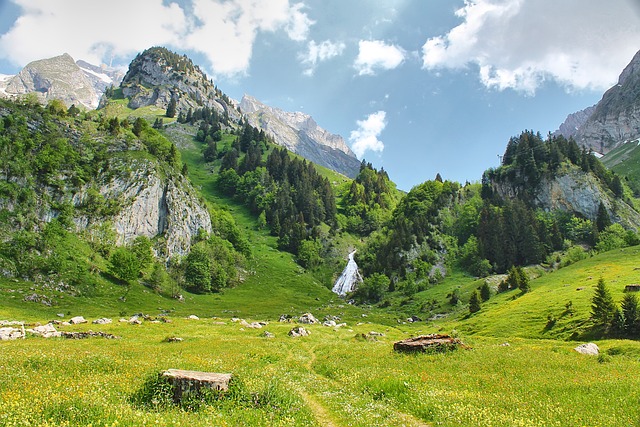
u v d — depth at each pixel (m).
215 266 164.25
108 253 133.25
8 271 99.06
